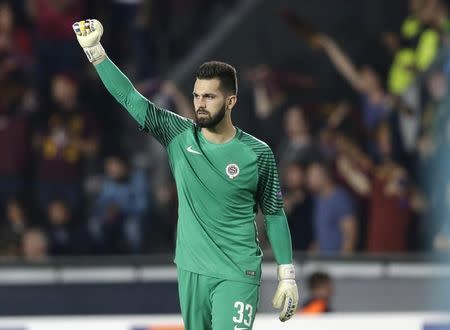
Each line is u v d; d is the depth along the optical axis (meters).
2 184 41.75
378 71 44.53
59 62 43.44
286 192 41.94
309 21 45.41
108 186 42.12
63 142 42.34
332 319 26.03
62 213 41.62
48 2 43.44
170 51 44.88
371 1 45.31
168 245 42.12
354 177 42.34
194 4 45.34
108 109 43.25
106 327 25.48
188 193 18.33
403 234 42.38
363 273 38.59
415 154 43.16
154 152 43.00
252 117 44.19
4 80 42.81
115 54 44.44
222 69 18.00
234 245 18.23
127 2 44.62
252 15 45.31
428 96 43.75
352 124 43.47
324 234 41.44
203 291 18.39
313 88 44.28
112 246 41.81
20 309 36.91
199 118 17.95
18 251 41.06
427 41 44.22
